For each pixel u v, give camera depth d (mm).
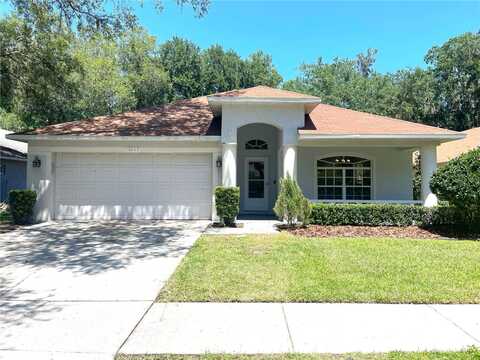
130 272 6977
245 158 16906
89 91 27094
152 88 35562
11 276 6734
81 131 13906
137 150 13922
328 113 16188
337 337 4215
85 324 4594
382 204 12656
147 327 4500
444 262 7395
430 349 3895
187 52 40188
